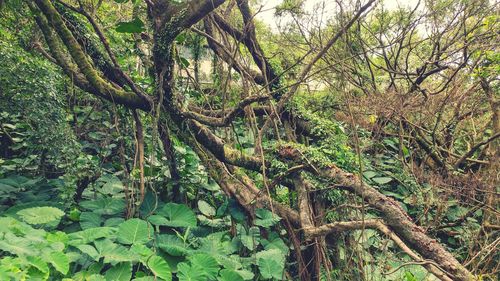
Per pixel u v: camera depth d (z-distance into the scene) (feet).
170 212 11.65
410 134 17.29
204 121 11.36
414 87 16.25
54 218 9.92
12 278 7.11
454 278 8.87
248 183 12.92
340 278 11.43
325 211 12.28
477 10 14.47
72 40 10.68
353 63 15.30
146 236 10.14
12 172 14.28
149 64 12.22
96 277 8.46
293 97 14.92
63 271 8.21
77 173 11.75
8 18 12.13
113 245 9.39
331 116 17.53
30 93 10.95
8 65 10.52
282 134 16.56
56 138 11.27
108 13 14.55
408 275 11.16
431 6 15.44
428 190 15.96
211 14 12.94
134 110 11.69
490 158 15.08
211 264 9.69
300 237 12.11
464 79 15.12
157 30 9.44
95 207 11.64
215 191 13.94
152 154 11.00
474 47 14.58
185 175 13.24
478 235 13.58
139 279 8.68
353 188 11.00
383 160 18.86
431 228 14.97
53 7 10.36
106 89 10.97
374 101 15.83
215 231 12.50
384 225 10.09
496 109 14.58
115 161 15.53
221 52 13.88
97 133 15.37
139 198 12.23
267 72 15.10
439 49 15.89
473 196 14.90
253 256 11.05
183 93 12.19
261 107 14.94
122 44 13.73
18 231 8.72
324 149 12.86
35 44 12.69
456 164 16.30
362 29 17.15
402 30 16.11
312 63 10.39
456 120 16.98
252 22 14.03
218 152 11.99
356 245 11.20
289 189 13.26
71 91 13.29
